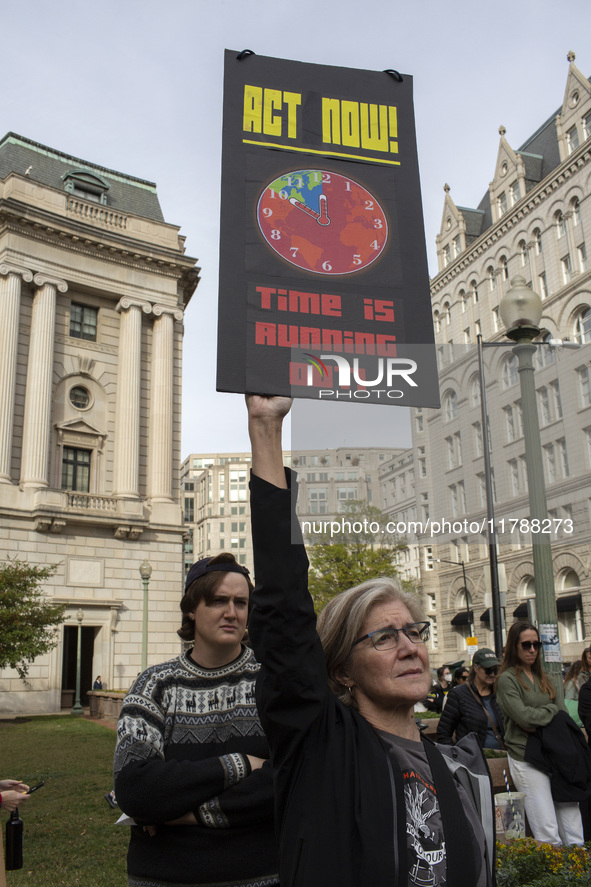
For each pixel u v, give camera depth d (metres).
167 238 41.12
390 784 1.94
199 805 2.56
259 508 2.15
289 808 1.95
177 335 41.09
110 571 35.91
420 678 2.16
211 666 2.99
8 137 41.41
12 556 33.38
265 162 3.46
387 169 3.59
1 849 3.68
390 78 3.77
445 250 50.84
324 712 2.04
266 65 3.62
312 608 2.10
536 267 41.31
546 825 5.25
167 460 38.69
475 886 1.95
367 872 1.81
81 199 38.81
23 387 35.38
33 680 32.59
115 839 7.66
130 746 2.71
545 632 6.52
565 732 5.37
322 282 3.31
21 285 35.94
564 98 41.31
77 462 36.81
